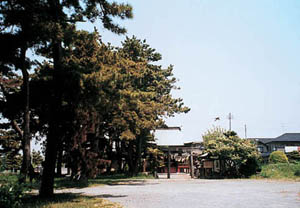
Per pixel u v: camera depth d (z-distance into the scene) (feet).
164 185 74.59
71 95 42.60
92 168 60.29
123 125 82.48
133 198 42.65
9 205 28.30
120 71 80.33
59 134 47.93
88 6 46.62
